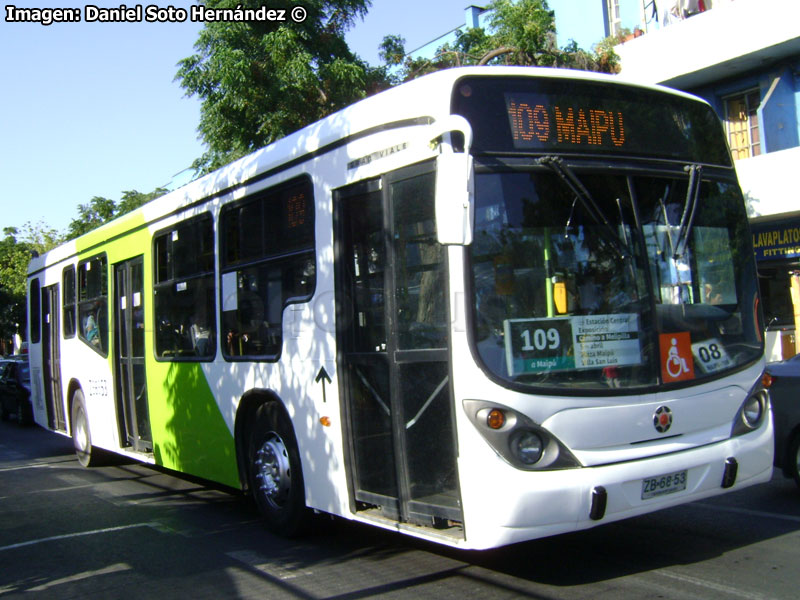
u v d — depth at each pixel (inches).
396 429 197.6
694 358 197.9
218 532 271.4
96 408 399.5
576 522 175.3
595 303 187.6
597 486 176.6
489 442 173.2
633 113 206.4
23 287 1777.8
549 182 189.2
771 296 601.6
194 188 303.0
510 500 170.7
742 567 205.3
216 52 552.1
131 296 359.3
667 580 196.9
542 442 176.6
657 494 186.7
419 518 191.5
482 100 188.2
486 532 172.6
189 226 307.0
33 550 259.4
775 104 565.0
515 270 181.9
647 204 200.1
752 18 542.9
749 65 574.2
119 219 374.9
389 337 199.6
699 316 201.9
